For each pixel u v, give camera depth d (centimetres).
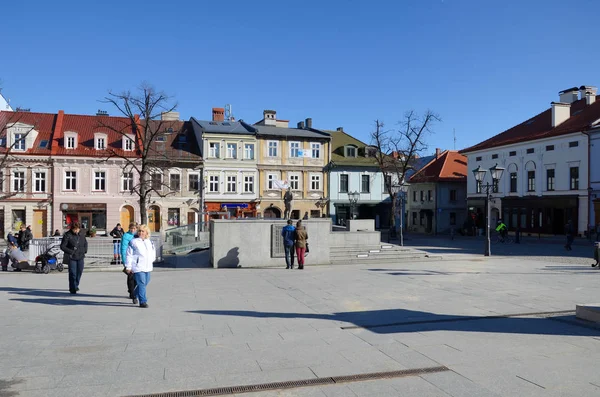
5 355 664
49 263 1819
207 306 1028
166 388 539
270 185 5031
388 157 5419
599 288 1272
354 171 5403
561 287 1291
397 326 842
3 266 1923
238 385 548
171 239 2638
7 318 908
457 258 2241
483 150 5203
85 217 4431
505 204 4866
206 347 704
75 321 880
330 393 526
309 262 1933
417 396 518
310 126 5762
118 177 4484
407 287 1293
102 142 4516
